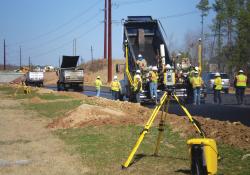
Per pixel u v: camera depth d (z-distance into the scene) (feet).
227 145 39.06
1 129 59.31
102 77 326.44
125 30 92.32
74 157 38.99
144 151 39.47
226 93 140.77
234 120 56.18
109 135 48.83
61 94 129.90
